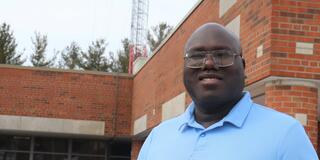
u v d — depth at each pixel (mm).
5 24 52406
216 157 2529
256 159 2467
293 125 2555
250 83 8914
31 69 21750
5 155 23656
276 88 8281
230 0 10477
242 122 2584
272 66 8109
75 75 22047
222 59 2684
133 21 41250
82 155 24109
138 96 21047
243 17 9609
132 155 22422
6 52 51594
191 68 2729
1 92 21484
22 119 21453
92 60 57000
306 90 8219
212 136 2602
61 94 21859
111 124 22172
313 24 8289
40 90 21734
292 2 8289
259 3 8797
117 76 22438
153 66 18312
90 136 22812
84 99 22031
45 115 21656
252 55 8969
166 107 15969
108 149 24359
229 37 2727
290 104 8156
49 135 23250
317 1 8320
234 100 2697
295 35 8234
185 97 13594
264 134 2523
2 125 21328
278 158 2473
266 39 8367
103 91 22266
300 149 2504
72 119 21844
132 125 21953
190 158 2611
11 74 21609
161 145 2816
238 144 2523
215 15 11500
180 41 14469
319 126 12398
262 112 2637
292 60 8172
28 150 23828
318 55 8242
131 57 30875
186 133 2736
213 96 2645
